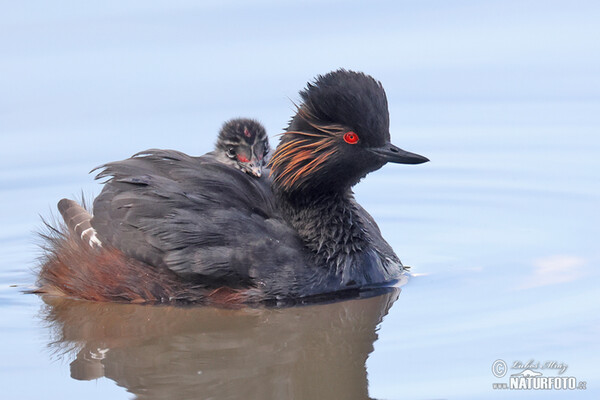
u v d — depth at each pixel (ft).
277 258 46.96
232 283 46.55
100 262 47.60
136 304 47.73
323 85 48.19
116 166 48.83
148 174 48.19
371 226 51.88
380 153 47.73
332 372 39.65
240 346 42.55
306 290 47.24
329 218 48.65
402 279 49.83
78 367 40.68
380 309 45.93
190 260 46.01
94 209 48.39
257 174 51.65
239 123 55.47
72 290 48.65
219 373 39.93
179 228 46.19
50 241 50.88
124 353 42.04
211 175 48.39
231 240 46.37
